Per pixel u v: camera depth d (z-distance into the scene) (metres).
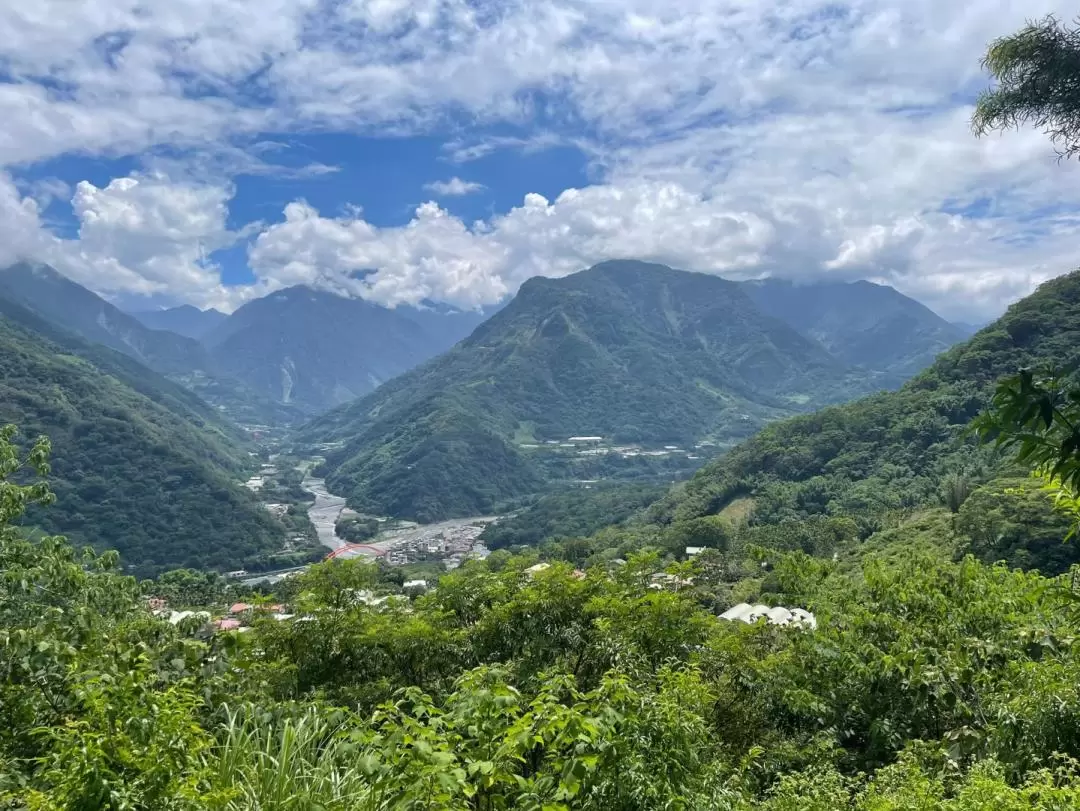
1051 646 6.06
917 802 4.43
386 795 3.36
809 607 9.95
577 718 3.20
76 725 2.98
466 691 3.68
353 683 6.84
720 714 6.91
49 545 8.18
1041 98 3.31
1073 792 3.85
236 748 3.86
